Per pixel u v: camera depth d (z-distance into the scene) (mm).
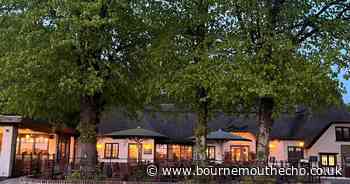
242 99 22594
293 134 42250
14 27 22406
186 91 21031
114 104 26125
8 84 22656
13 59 20281
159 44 22172
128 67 23859
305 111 41969
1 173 24734
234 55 19781
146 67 23406
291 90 18047
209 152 41500
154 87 21531
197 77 19859
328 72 18234
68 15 20344
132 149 40062
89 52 21953
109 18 21125
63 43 19516
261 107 21594
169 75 20969
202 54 20953
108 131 40531
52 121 30609
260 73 18641
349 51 19547
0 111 27828
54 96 22688
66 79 19922
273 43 19312
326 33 20484
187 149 42000
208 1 21234
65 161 22656
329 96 19422
